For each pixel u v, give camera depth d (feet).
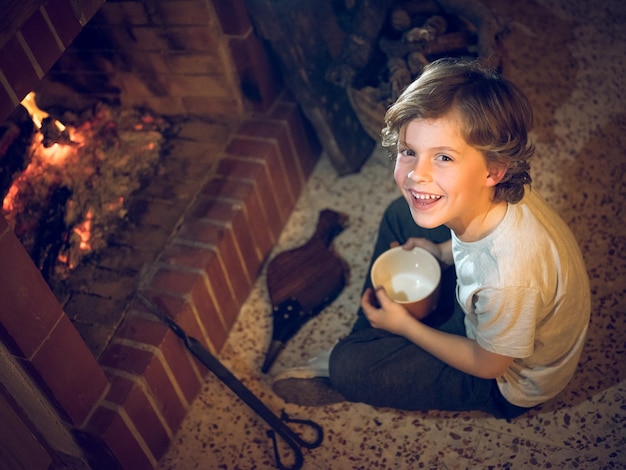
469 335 4.60
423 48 6.03
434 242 5.53
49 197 5.73
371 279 5.33
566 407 5.05
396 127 3.67
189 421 5.50
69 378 4.54
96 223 5.91
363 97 5.98
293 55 6.21
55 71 6.70
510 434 5.00
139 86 6.67
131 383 4.91
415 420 5.22
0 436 4.52
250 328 6.03
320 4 6.54
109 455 4.89
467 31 6.16
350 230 6.59
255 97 6.59
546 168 6.52
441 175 3.56
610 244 5.96
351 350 4.94
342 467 5.04
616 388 5.08
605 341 5.36
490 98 3.43
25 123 5.71
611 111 6.82
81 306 5.45
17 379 4.52
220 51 6.18
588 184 6.37
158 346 5.09
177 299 5.38
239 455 5.24
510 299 3.78
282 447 5.23
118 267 5.66
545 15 7.66
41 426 4.95
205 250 5.66
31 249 5.53
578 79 7.10
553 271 3.89
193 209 6.00
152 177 6.31
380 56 6.41
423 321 5.22
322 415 5.38
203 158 6.41
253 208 6.14
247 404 5.12
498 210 3.83
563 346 4.35
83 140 6.19
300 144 6.86
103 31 6.26
